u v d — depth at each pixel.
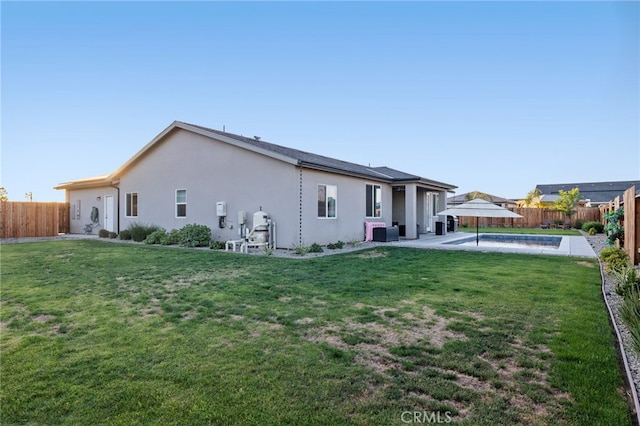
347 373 3.13
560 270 7.99
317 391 2.83
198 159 14.57
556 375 3.03
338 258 10.01
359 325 4.38
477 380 3.01
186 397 2.76
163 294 5.96
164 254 10.77
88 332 4.21
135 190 17.11
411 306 5.15
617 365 3.21
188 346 3.75
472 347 3.66
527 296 5.64
